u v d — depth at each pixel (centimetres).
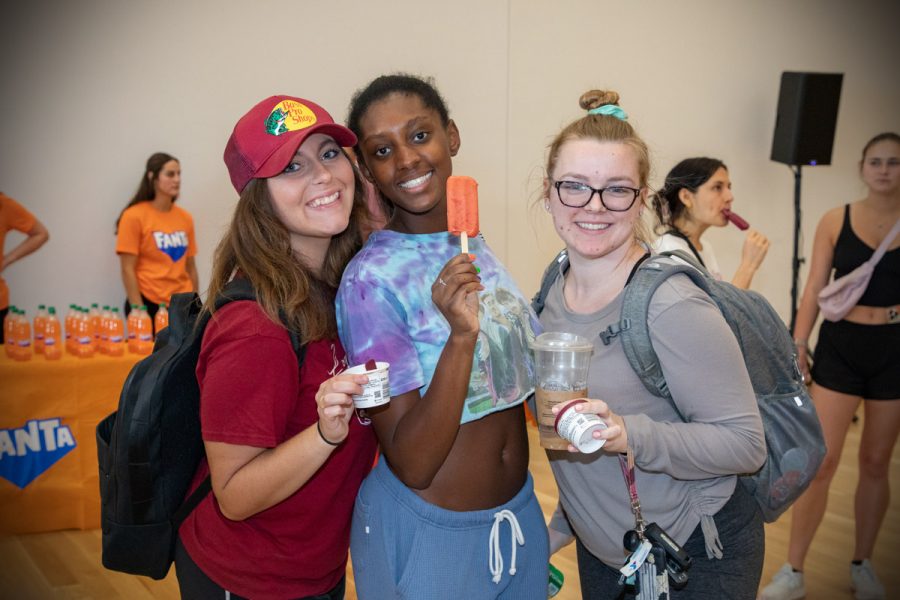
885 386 315
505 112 618
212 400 143
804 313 348
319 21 567
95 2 524
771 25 720
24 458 414
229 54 554
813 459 173
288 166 160
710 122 711
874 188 322
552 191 167
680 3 676
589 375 164
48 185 533
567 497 177
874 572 337
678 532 164
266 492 142
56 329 421
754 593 171
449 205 147
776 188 746
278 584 160
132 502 158
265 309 149
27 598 350
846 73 764
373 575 161
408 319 156
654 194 205
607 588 186
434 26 591
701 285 160
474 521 158
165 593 356
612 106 168
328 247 180
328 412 135
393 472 159
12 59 512
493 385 161
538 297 188
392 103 162
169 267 534
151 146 550
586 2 637
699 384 150
